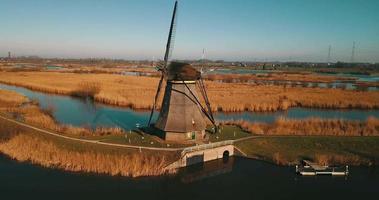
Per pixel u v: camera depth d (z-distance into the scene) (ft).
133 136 124.47
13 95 230.27
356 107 233.35
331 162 114.21
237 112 207.21
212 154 115.24
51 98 244.83
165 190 92.22
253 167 110.52
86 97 253.03
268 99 242.17
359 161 115.24
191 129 120.47
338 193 92.73
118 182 95.30
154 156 106.63
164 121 121.29
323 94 275.80
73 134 127.54
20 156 108.37
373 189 95.35
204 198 88.43
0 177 95.35
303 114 204.64
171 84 122.42
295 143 127.85
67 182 93.86
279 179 101.50
